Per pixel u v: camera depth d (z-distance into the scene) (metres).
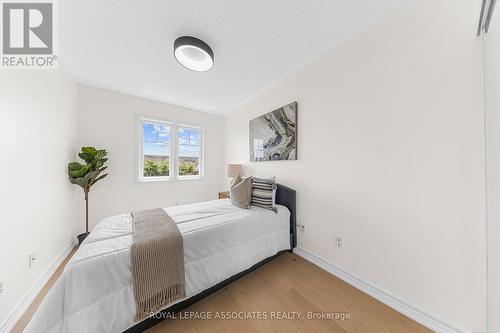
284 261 1.98
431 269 1.17
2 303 1.12
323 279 1.67
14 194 1.24
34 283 1.45
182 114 3.43
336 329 1.17
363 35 1.53
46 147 1.66
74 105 2.37
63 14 1.35
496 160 0.93
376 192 1.45
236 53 1.85
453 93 1.08
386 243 1.39
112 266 1.02
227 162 3.81
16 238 1.25
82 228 2.54
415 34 1.23
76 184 2.37
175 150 3.39
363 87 1.53
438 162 1.14
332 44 1.72
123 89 2.71
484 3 0.84
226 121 3.87
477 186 1.00
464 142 1.04
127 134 2.87
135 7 1.30
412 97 1.24
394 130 1.34
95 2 1.26
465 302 1.04
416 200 1.23
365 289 1.49
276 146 2.45
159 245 1.18
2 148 1.15
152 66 2.09
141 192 3.02
